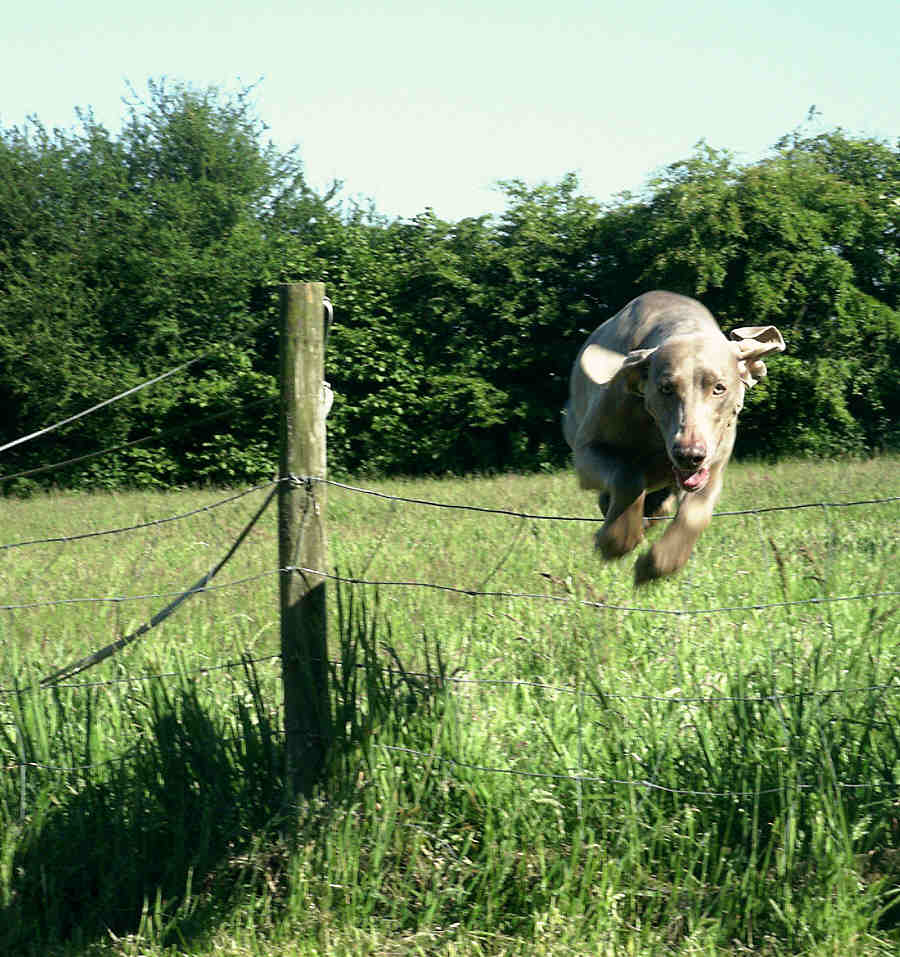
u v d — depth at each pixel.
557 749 4.45
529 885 4.09
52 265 23.98
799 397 22.66
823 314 23.27
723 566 7.42
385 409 23.73
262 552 9.45
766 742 4.23
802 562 7.14
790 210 22.34
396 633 5.70
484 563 8.12
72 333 24.00
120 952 4.00
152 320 24.03
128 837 4.31
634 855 4.00
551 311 23.78
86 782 4.47
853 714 4.24
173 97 28.95
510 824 4.11
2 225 24.89
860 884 3.87
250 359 24.67
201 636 6.16
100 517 14.55
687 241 22.38
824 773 4.03
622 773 4.27
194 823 4.35
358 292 24.19
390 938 3.98
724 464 5.30
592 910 3.92
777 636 5.48
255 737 4.45
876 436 24.02
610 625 5.84
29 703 4.59
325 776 4.25
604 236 23.94
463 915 4.01
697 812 4.17
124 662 5.11
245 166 28.73
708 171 22.98
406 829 4.18
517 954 3.84
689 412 4.88
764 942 3.82
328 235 25.88
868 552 7.89
